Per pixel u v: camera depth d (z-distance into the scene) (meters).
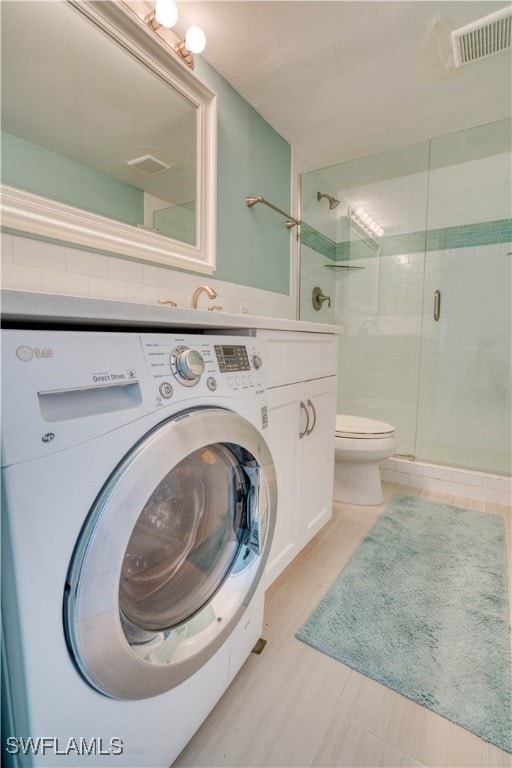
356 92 1.77
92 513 0.52
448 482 2.18
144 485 0.57
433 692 0.93
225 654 0.88
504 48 1.50
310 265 2.54
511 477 2.07
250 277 1.92
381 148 2.28
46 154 1.04
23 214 0.97
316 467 1.52
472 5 1.32
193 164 1.49
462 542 1.62
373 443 1.86
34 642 0.47
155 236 1.34
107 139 1.19
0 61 0.95
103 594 0.52
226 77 1.66
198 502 0.83
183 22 1.37
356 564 1.46
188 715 0.77
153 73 1.31
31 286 1.00
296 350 1.29
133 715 0.63
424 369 2.73
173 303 1.39
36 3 1.01
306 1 1.29
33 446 0.45
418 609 1.21
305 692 0.93
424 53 1.53
